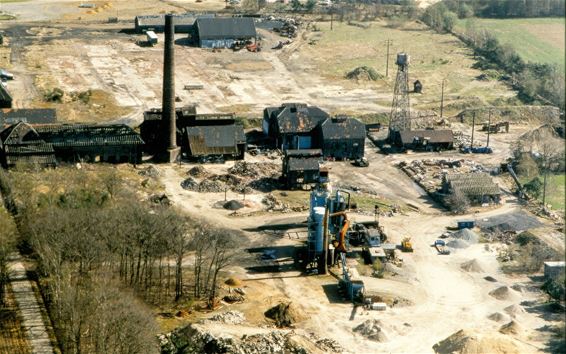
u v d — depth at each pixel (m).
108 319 155.38
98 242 181.12
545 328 175.62
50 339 165.50
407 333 175.38
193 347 163.62
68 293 164.88
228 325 172.88
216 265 186.25
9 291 181.62
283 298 187.50
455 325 179.25
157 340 164.75
